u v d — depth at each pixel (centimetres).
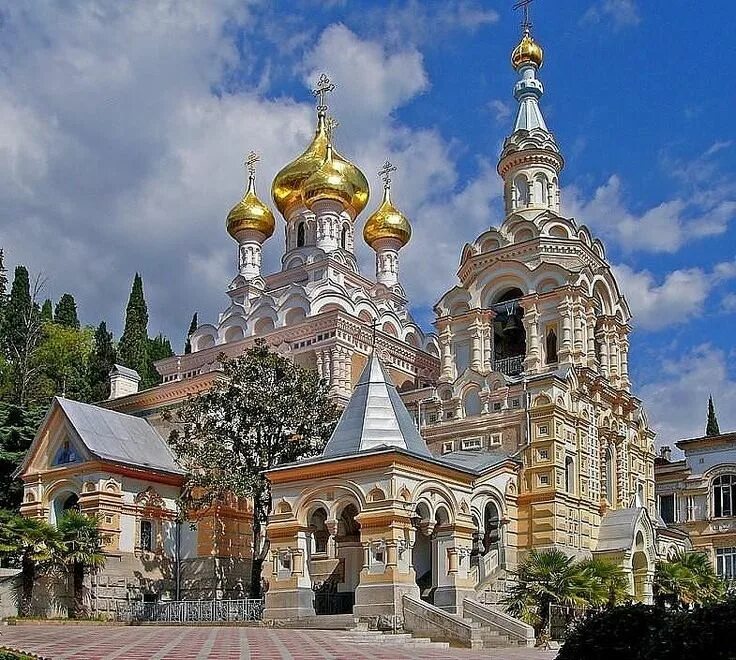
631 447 6091
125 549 4950
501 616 3491
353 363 6134
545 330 5738
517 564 4938
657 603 1817
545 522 5041
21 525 4366
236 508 5297
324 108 7706
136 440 5425
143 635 3141
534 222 5991
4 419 6209
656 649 1571
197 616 4119
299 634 3186
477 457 5091
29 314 8744
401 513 3444
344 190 7306
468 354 5962
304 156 7562
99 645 2677
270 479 3778
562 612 3709
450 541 3722
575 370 5472
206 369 6719
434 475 3675
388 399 3847
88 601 4591
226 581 5119
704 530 6919
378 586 3381
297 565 3628
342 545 4031
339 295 6712
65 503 5138
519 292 6041
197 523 5162
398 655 2555
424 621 3266
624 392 5997
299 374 5031
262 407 4800
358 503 3522
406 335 7244
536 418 5241
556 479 5091
